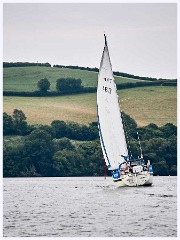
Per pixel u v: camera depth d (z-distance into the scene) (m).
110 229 145.62
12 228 149.12
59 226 150.62
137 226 148.75
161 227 147.25
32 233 143.12
